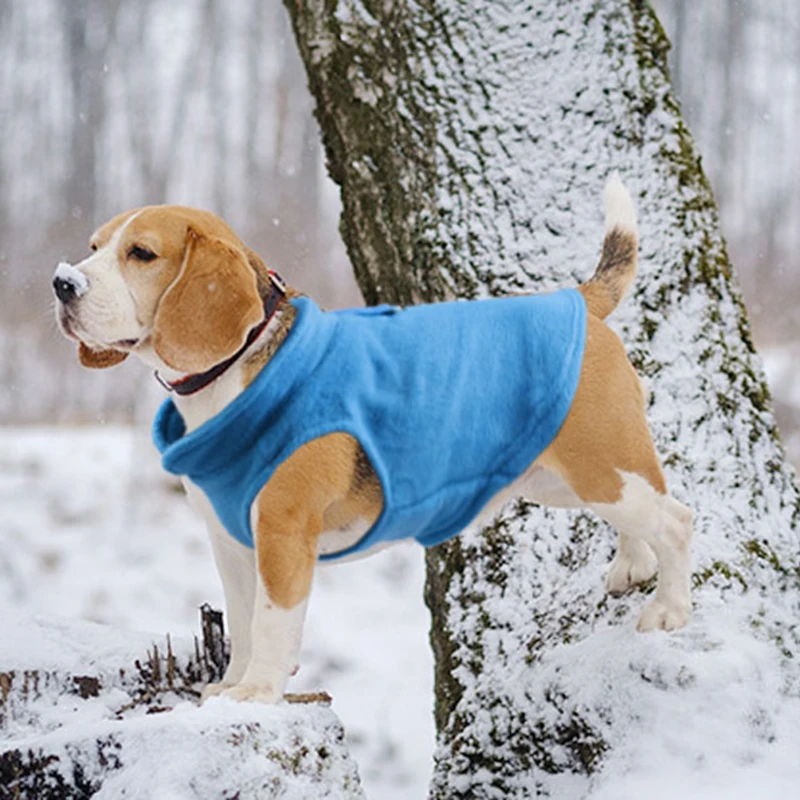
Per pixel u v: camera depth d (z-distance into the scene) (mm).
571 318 4703
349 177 6852
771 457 5793
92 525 11438
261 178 28641
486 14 6734
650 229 6246
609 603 5125
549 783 4707
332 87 6879
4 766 3805
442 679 5688
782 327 21500
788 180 31594
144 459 12938
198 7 29672
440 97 6598
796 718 4480
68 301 4246
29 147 28891
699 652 4586
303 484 4262
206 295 4266
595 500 4660
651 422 5707
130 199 28609
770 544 5387
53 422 19094
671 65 31000
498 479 4609
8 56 29562
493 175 6430
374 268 6777
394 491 4418
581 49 6633
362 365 4426
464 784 4969
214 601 10219
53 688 4625
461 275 6246
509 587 5586
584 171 6410
